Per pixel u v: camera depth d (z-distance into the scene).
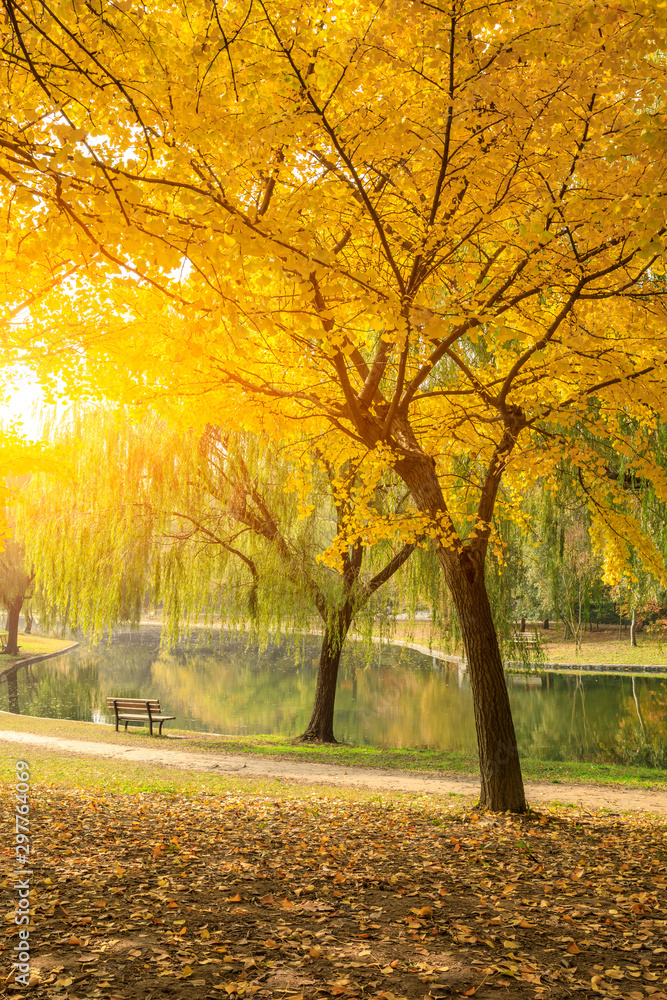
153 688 25.22
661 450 10.20
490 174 5.04
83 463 15.19
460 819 7.37
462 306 5.59
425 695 23.23
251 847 5.88
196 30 4.07
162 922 3.98
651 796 10.03
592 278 5.48
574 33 4.18
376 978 3.38
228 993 3.16
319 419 7.53
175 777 10.59
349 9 5.06
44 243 3.93
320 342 6.03
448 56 4.45
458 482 9.48
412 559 14.82
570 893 4.77
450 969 3.49
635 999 3.21
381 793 9.81
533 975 3.42
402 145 4.77
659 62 6.08
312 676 28.62
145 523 14.80
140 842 5.91
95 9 3.38
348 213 5.54
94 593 15.27
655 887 4.97
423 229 5.52
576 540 12.73
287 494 14.29
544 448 7.61
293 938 3.85
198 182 4.39
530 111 4.59
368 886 4.84
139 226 3.33
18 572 34.47
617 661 31.34
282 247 3.48
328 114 4.78
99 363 6.36
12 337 5.50
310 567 14.44
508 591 13.61
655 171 4.78
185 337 4.03
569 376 7.03
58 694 23.70
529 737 17.25
